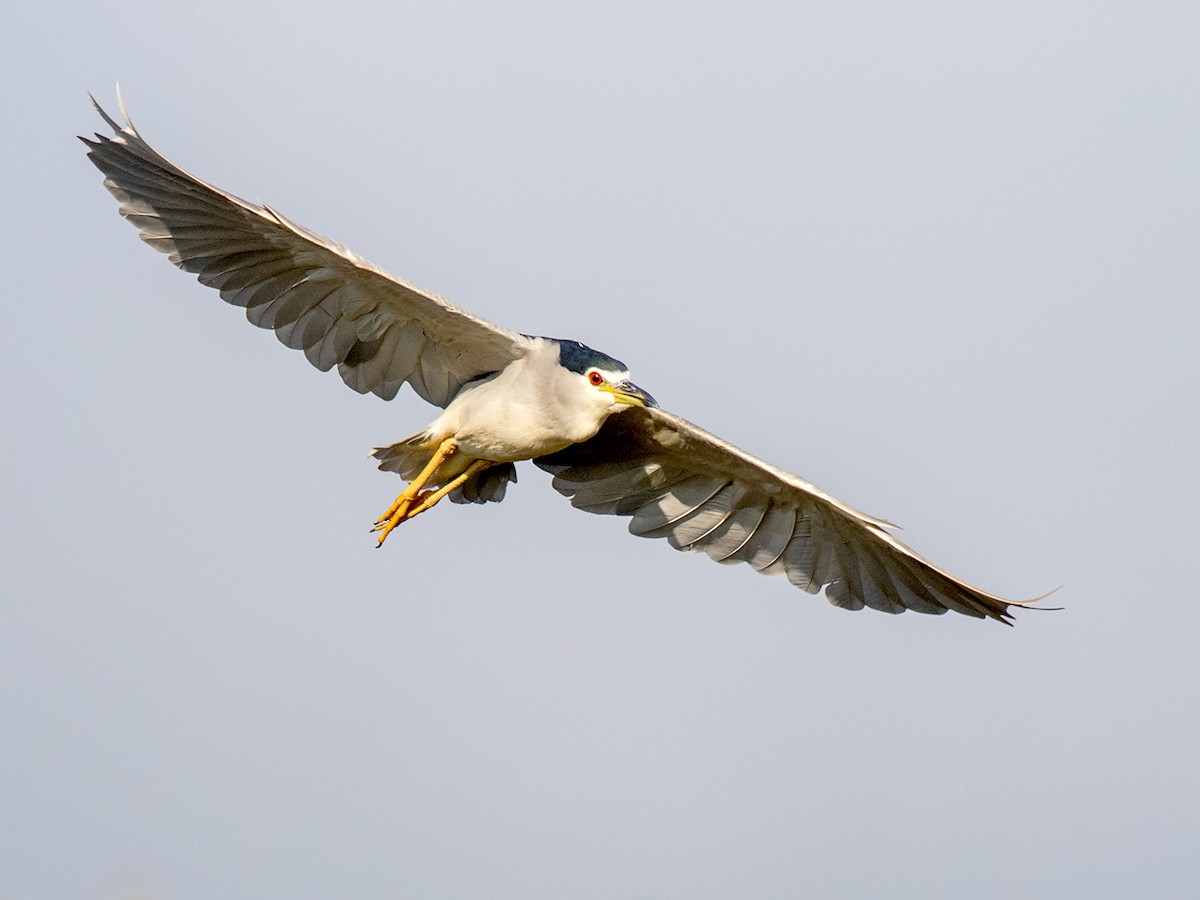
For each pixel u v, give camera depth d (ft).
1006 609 42.93
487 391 41.93
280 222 36.99
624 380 42.14
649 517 46.52
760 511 45.52
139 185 39.24
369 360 42.14
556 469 46.52
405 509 42.42
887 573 44.78
